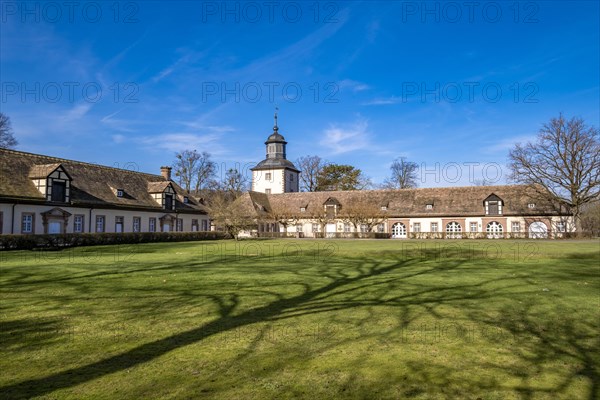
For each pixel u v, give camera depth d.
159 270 15.67
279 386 5.15
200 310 8.99
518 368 5.79
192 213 49.09
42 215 31.98
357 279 13.62
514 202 51.66
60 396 4.82
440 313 8.81
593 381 5.38
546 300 10.24
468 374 5.57
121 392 4.94
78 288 11.60
